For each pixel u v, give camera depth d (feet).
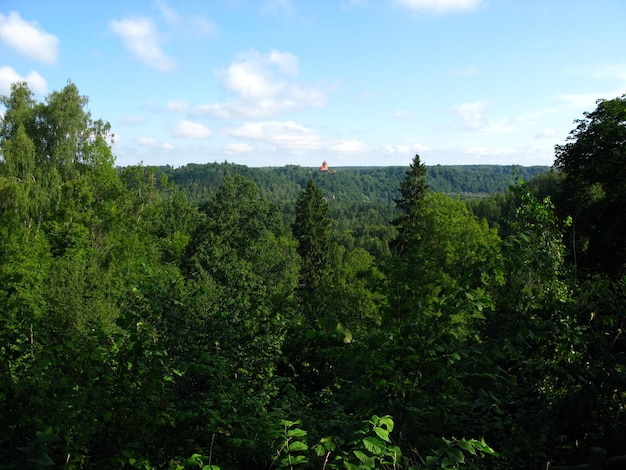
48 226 117.29
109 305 51.31
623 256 68.44
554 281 17.08
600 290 17.02
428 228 84.84
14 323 14.11
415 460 11.57
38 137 126.93
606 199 70.38
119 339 14.76
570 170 78.28
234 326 18.16
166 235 164.45
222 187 136.05
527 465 14.05
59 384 11.99
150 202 142.82
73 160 131.13
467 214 85.56
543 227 26.55
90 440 11.98
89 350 13.25
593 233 72.28
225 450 12.93
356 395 13.30
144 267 19.45
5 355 12.94
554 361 15.28
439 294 13.67
